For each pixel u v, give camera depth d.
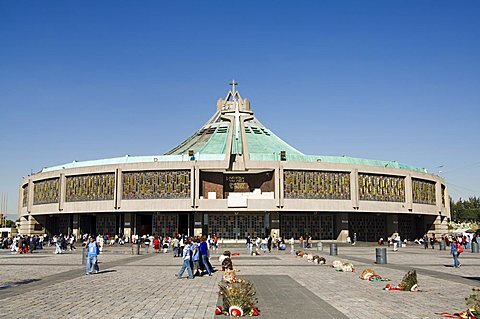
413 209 77.38
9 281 22.94
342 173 72.62
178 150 86.00
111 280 23.39
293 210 69.81
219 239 71.75
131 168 71.12
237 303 14.09
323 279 23.78
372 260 38.50
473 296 13.65
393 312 14.59
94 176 73.56
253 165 70.50
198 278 24.36
